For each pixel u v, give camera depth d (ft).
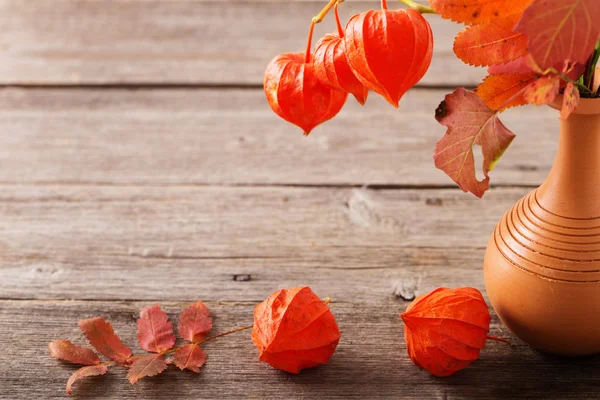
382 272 3.52
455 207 3.79
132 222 3.76
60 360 3.24
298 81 2.91
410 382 3.15
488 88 2.89
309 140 4.20
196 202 3.85
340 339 3.28
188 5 5.77
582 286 2.98
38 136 4.23
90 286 3.48
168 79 4.76
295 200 3.85
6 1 5.89
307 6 5.67
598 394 3.10
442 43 5.11
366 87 2.89
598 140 2.96
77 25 5.50
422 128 4.25
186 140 4.20
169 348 3.24
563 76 2.76
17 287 3.48
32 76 4.81
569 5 2.63
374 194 3.88
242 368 3.20
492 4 2.77
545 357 3.19
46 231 3.72
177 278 3.51
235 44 5.15
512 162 4.02
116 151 4.14
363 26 2.77
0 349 3.27
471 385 3.14
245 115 4.39
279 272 3.53
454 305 3.08
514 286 3.05
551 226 3.01
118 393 3.15
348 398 3.12
